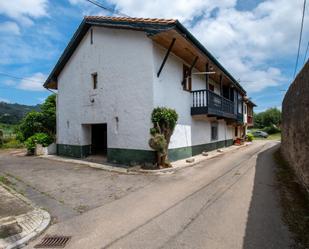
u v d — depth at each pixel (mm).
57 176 9250
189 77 14156
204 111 13500
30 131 21297
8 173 9938
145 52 10945
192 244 3912
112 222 4859
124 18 11008
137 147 11156
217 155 15305
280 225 4598
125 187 7543
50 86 17750
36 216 5082
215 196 6461
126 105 11586
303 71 7742
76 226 4703
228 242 3959
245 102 27766
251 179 8469
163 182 8141
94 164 11922
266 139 38594
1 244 3924
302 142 7832
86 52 13758
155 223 4766
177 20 9250
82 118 14016
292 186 7488
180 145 12820
